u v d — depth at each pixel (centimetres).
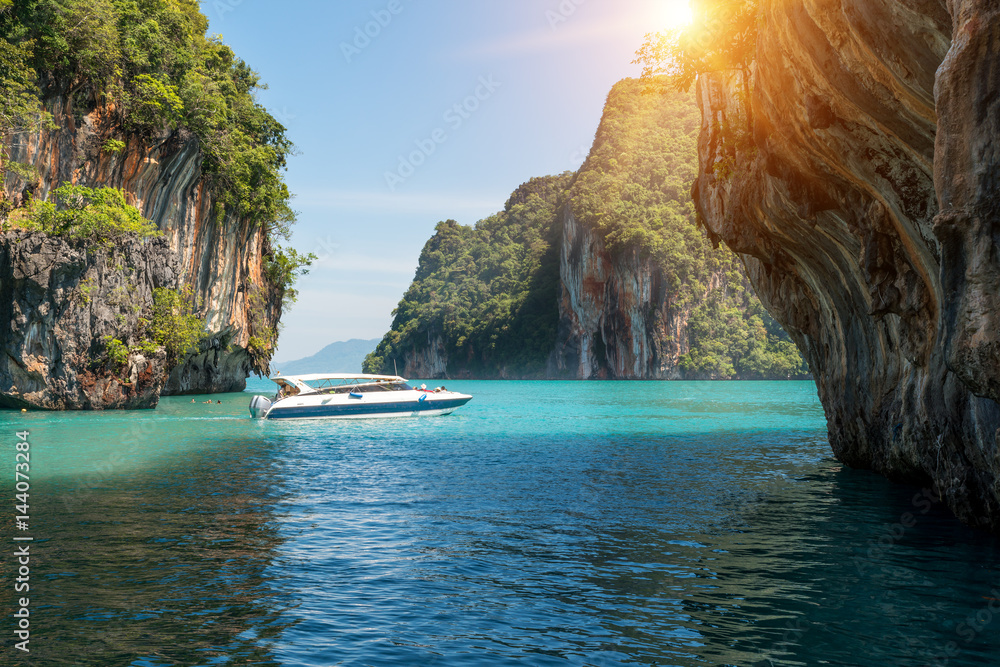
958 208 474
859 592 635
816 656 496
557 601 616
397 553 777
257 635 538
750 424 2683
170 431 2325
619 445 1936
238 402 4119
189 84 3862
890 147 747
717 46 1104
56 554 764
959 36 463
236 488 1205
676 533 870
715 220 1638
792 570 707
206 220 4525
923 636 532
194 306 4462
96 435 2145
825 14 677
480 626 557
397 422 2753
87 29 3209
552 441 2036
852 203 956
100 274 3148
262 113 5156
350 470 1433
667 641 525
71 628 549
